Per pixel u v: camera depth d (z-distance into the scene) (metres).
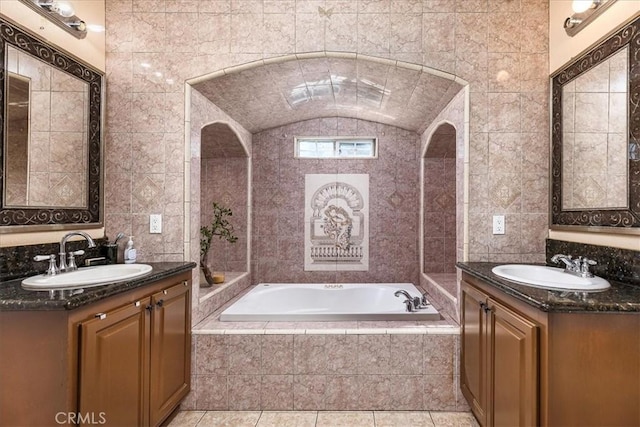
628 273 1.55
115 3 2.23
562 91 2.02
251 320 2.28
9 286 1.44
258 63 2.21
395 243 3.54
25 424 1.23
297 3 2.21
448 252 3.42
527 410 1.32
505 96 2.16
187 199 2.20
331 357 2.08
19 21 1.66
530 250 2.15
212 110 2.56
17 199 1.63
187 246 2.19
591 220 1.79
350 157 3.54
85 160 2.04
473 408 1.86
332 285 3.23
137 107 2.21
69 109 1.93
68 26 1.92
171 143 2.21
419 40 2.18
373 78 2.44
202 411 2.09
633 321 1.25
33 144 1.72
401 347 2.08
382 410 2.08
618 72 1.63
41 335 1.22
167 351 1.84
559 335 1.26
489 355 1.66
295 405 2.09
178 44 2.22
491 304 1.65
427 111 2.80
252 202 3.57
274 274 3.58
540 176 2.15
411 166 3.53
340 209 3.56
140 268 1.88
